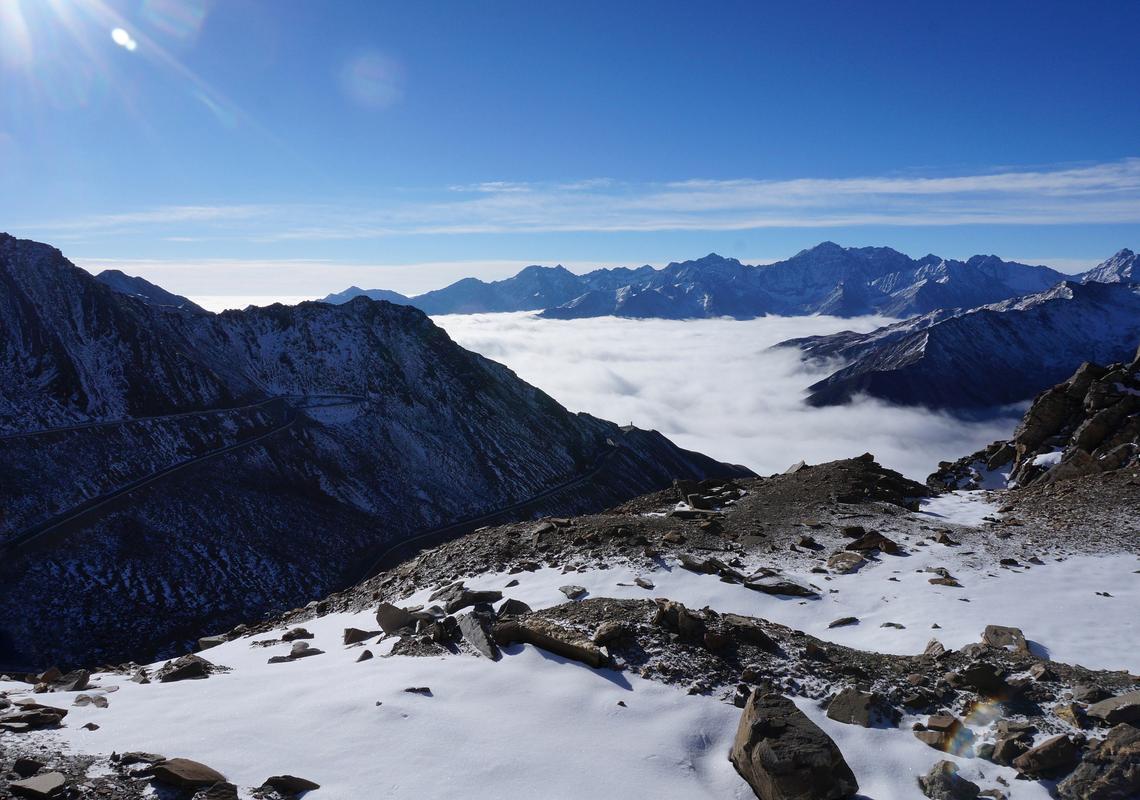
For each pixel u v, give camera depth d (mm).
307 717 11383
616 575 19750
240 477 111188
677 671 13258
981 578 19312
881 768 10516
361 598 23859
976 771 10328
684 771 10398
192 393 132875
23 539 78000
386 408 164750
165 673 14586
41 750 9523
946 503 31141
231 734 10609
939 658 13664
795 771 9602
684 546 22547
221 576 83625
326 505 117125
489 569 22141
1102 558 20766
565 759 10328
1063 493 28969
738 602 17781
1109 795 9320
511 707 11938
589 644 13938
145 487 97062
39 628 64812
